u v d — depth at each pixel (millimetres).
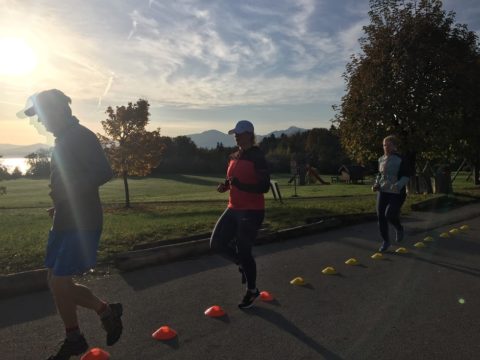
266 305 5340
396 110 19828
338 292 5844
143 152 20109
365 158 22344
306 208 14125
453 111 20250
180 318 4910
